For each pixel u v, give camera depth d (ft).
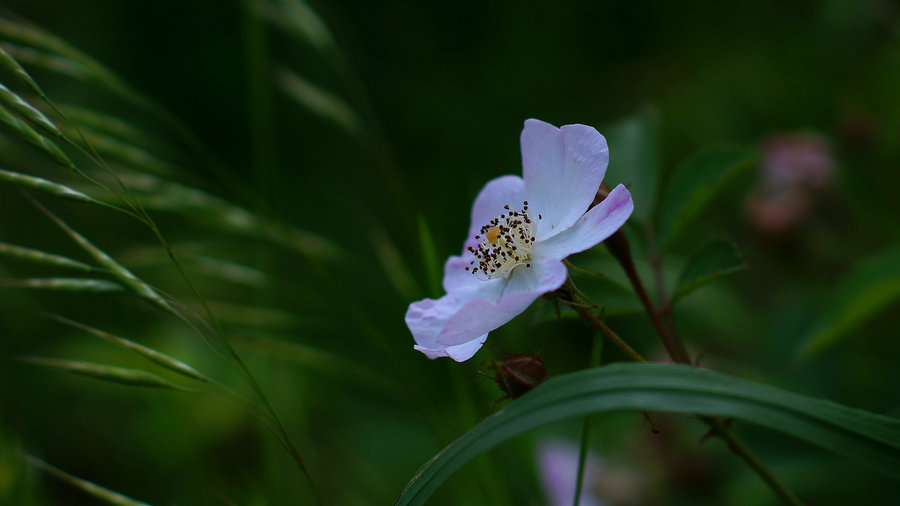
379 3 3.72
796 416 1.35
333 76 3.37
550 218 1.50
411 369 1.75
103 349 2.01
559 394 1.37
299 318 1.82
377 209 3.03
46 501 1.73
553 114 3.44
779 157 2.15
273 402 1.92
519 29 3.76
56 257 1.48
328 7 3.48
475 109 3.45
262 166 1.87
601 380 1.37
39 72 3.13
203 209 1.75
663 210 1.60
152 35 3.59
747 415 1.34
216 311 1.83
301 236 1.82
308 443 1.95
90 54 3.43
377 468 2.13
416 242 1.88
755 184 2.51
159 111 1.73
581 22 3.80
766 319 2.06
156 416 1.99
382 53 3.62
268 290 1.90
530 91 3.55
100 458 2.04
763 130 2.97
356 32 3.63
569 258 1.73
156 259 1.81
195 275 2.25
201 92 3.52
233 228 1.76
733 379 1.36
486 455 1.64
